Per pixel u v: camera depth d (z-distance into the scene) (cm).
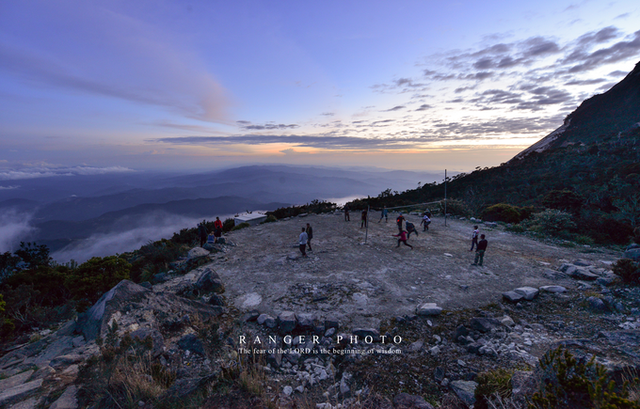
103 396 441
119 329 720
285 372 621
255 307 921
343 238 1769
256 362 621
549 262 1258
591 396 301
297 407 486
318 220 2430
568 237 1678
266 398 457
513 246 1525
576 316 776
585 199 2525
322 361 656
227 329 775
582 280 1025
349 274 1163
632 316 718
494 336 701
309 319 780
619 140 5934
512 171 5738
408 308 870
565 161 5362
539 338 678
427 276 1126
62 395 455
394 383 563
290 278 1148
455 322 785
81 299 1168
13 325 898
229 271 1262
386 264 1278
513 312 835
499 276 1112
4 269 1744
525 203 3156
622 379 361
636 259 1077
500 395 430
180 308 862
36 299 1259
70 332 820
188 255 1446
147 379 491
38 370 558
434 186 5031
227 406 425
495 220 2233
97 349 657
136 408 419
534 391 397
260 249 1596
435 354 650
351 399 506
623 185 2803
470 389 505
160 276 1259
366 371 603
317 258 1380
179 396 445
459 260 1309
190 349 664
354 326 781
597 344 566
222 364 607
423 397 520
